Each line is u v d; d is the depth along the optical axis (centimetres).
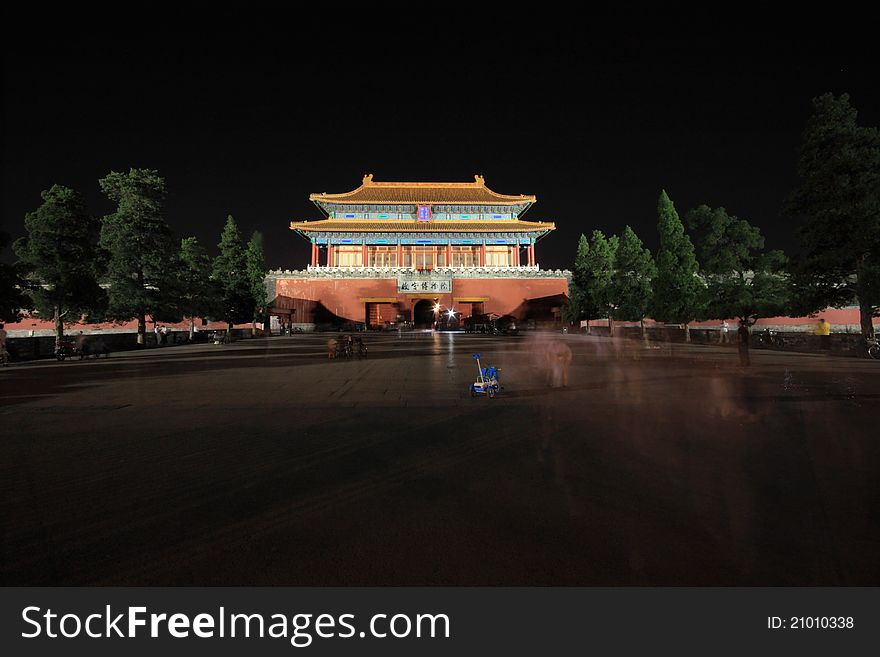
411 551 492
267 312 6419
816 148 2739
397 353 3222
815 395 1421
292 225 7856
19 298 2600
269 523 560
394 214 8306
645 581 440
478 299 7694
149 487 679
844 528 535
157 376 2028
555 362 1761
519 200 8294
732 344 3784
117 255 3962
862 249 2578
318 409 1271
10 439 958
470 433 992
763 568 459
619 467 757
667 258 4103
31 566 472
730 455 819
